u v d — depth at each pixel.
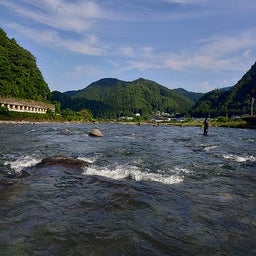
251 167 17.36
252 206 10.06
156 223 8.24
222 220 8.65
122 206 9.45
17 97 109.94
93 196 10.42
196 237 7.48
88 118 160.12
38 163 15.89
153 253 6.61
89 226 7.89
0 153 20.47
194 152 23.69
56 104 147.50
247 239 7.46
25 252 6.51
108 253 6.55
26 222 8.09
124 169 15.36
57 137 36.09
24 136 35.50
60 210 9.05
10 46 125.44
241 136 48.66
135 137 39.78
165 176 14.13
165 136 43.66
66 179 12.82
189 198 10.68
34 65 139.38
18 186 11.51
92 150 23.53
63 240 7.09
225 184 13.12
